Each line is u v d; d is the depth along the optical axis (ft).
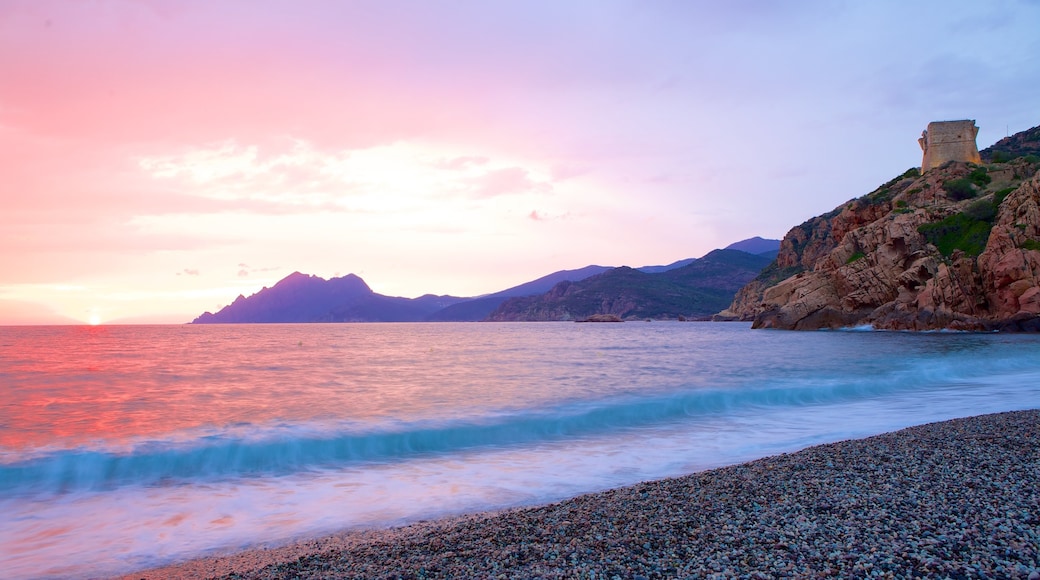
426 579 23.15
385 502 39.32
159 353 216.13
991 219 297.12
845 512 28.40
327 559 26.91
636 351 200.54
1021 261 256.32
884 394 87.86
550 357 177.37
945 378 106.63
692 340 275.18
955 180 357.20
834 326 325.21
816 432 60.13
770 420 67.82
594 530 28.14
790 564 21.98
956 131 407.64
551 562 23.93
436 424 63.87
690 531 26.91
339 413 71.87
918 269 294.25
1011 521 25.86
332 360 173.47
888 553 22.52
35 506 39.09
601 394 87.71
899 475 35.37
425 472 47.19
